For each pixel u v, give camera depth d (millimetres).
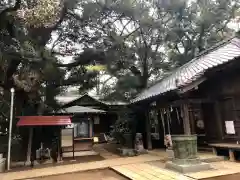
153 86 14078
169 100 9016
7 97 11352
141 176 6094
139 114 13516
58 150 10133
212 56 9055
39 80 11195
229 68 7418
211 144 8203
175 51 18703
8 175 7398
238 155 7562
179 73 10734
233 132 7777
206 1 16516
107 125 22219
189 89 7039
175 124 11289
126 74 16828
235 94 7680
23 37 10641
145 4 15125
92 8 12281
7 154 9531
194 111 9992
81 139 11594
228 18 17094
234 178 5398
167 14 16891
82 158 10672
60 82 13227
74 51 14023
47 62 11180
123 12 13789
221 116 8367
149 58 17594
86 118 12070
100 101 17516
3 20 9977
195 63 10195
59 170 7809
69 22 12992
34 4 8914
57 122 9414
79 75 14148
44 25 9320
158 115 12922
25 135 11594
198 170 6164
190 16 16875
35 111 12055
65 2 11164
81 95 17250
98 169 7852
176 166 6371
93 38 13664
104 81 20234
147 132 11844
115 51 13688
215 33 17578
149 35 16734
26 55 10156
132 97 16438
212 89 8586
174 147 6770
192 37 18016
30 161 9367
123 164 8234
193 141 6504
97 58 13531
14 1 10172
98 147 16094
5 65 10445
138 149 11414
